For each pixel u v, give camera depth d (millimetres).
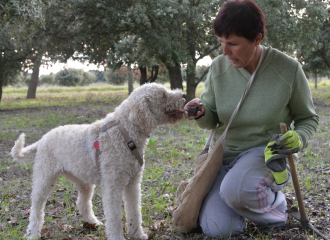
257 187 2393
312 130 2588
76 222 3270
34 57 17156
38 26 11273
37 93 37875
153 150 6363
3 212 3461
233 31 2213
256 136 2621
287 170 2594
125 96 25297
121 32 11797
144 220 3166
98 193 3928
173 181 4305
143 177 4461
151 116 2613
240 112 2586
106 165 2594
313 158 5160
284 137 2193
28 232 2938
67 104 19422
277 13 9945
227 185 2447
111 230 2586
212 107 2887
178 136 8102
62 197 3947
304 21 11500
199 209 2682
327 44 15906
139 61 13508
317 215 2934
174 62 11961
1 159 6074
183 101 2783
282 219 2537
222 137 2648
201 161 2805
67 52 15094
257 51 2475
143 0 10453
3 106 18906
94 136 2701
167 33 10867
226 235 2547
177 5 10367
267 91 2498
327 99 17250
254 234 2631
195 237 2664
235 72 2643
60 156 2871
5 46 15875
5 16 8047
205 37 12047
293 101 2580
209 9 10711
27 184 4508
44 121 11516
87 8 11297
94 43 13203
